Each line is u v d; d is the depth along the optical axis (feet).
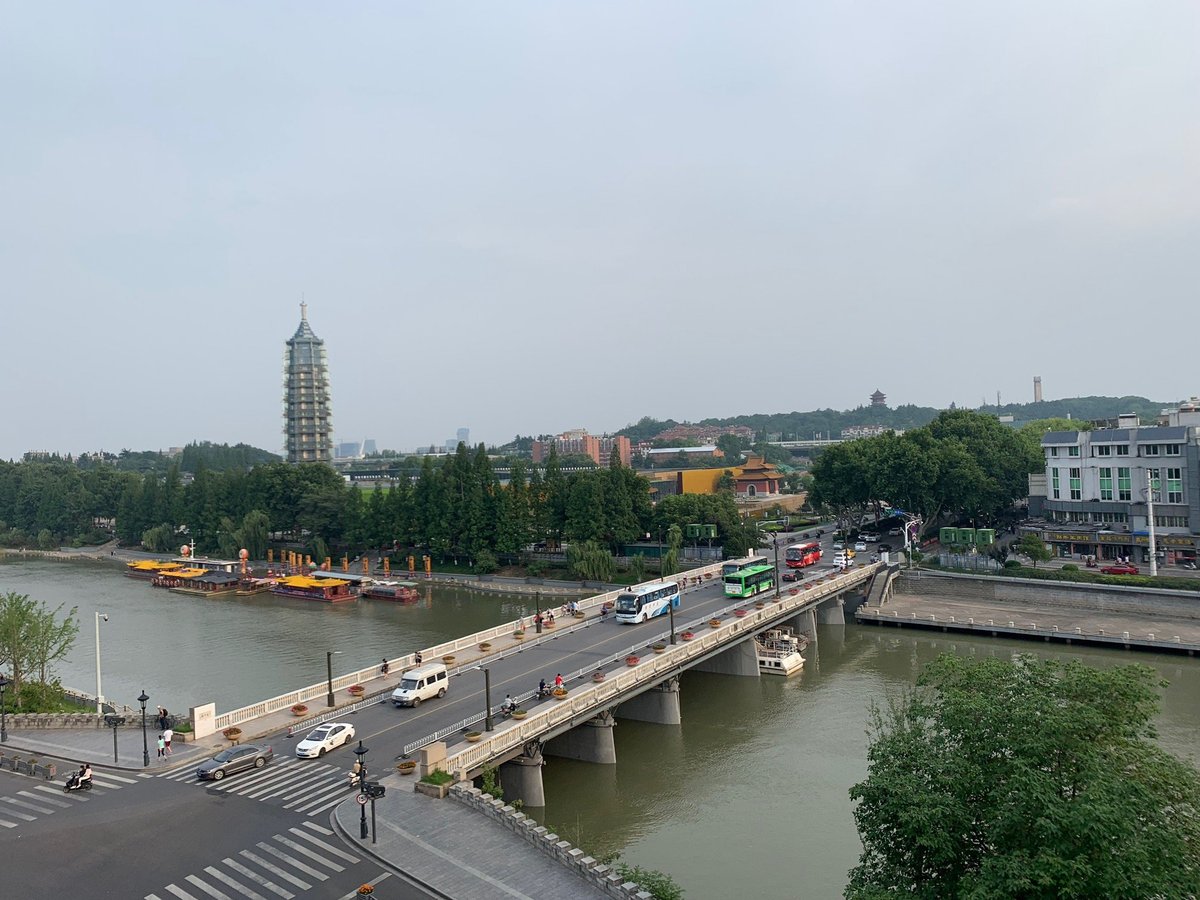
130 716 203.82
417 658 253.03
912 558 447.42
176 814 148.97
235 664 329.93
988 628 348.79
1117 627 336.29
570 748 226.38
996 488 497.05
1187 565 397.19
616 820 189.88
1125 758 105.91
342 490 638.12
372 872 128.88
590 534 499.10
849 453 536.01
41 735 198.29
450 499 538.06
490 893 122.72
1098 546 428.56
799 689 285.02
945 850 104.83
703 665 311.68
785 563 436.35
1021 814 100.22
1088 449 453.17
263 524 632.79
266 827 143.74
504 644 278.87
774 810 192.95
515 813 144.97
